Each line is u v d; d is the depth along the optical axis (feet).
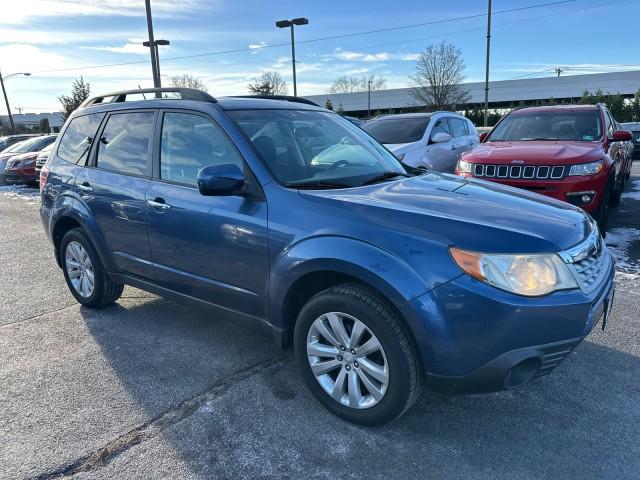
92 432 9.09
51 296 16.40
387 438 8.80
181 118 11.73
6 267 20.18
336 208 9.05
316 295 9.23
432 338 7.91
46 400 10.15
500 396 10.04
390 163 12.59
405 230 8.30
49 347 12.55
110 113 13.74
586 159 19.06
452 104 146.72
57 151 15.38
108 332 13.39
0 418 9.56
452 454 8.38
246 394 10.27
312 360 9.47
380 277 8.13
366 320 8.48
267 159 10.25
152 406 9.90
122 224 12.68
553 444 8.58
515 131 25.26
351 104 213.46
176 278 11.71
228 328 13.57
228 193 9.72
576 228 8.91
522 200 10.06
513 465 8.09
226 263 10.48
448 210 8.83
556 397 9.96
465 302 7.72
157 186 11.82
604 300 8.83
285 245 9.35
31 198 41.96
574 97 177.78
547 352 7.97
